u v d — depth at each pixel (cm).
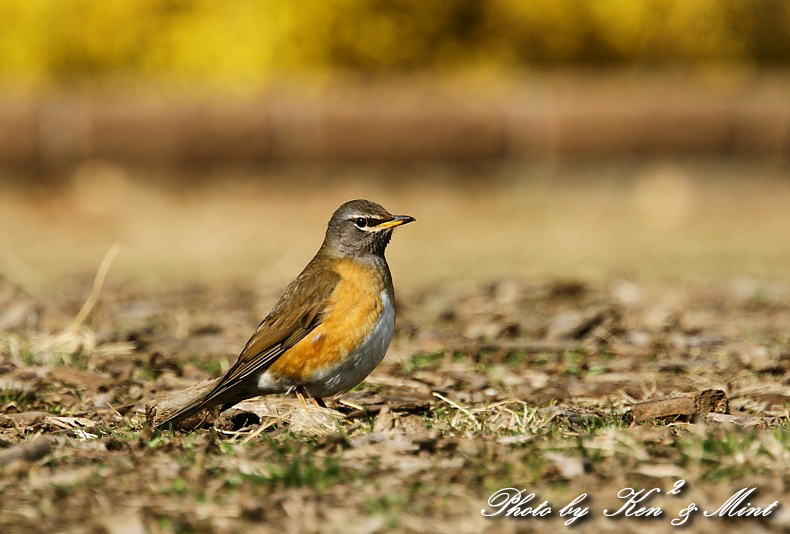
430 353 1007
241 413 732
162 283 1541
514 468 593
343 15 2588
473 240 2072
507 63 2656
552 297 1371
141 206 2292
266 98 2416
